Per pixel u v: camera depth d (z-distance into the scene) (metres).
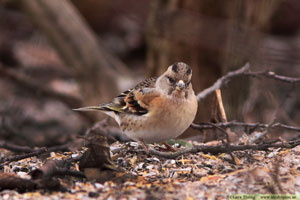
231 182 7.50
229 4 13.80
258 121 11.79
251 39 10.84
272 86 10.30
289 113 16.86
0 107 18.22
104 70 18.67
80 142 10.76
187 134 14.21
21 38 25.72
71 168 8.35
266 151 8.94
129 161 8.73
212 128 10.40
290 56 14.65
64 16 18.09
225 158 8.69
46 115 18.31
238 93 11.98
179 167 8.38
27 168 8.76
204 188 7.31
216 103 10.68
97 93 18.53
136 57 26.31
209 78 14.70
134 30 26.34
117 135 12.23
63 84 21.06
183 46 14.65
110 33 27.25
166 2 14.88
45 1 17.77
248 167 8.18
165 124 8.80
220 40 13.61
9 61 23.42
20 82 18.42
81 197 7.05
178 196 7.05
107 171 7.84
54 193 7.20
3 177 7.25
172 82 8.72
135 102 9.05
